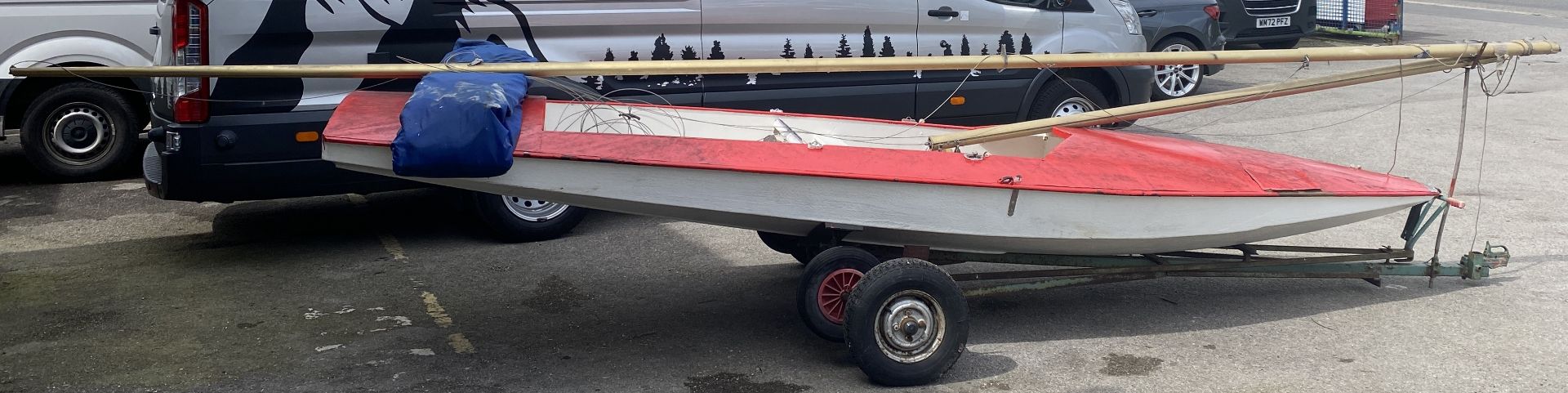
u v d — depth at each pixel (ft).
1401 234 21.34
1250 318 18.21
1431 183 27.61
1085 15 29.81
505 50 18.06
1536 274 20.31
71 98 29.04
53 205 26.81
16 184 29.17
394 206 26.63
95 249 22.93
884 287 14.92
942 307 15.29
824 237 16.89
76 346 17.26
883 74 26.55
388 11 21.13
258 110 20.45
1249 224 17.88
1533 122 35.73
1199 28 42.22
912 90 26.94
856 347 14.99
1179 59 17.08
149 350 17.08
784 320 18.30
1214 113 38.63
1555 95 40.86
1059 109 29.76
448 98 14.58
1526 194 26.45
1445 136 33.55
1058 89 29.60
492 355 16.83
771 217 16.06
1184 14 42.06
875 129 21.08
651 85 23.68
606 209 16.17
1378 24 60.49
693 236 23.67
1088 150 17.75
